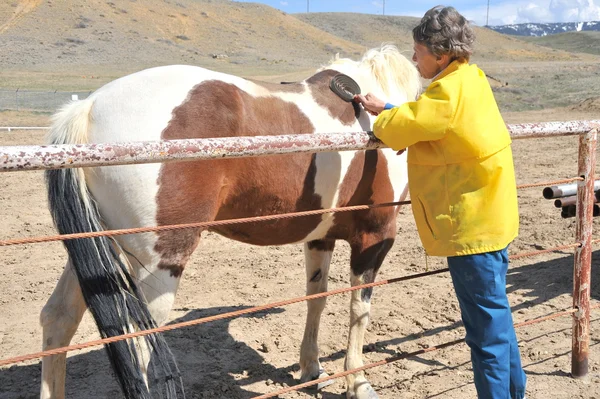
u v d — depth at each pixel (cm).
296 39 9269
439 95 237
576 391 350
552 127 312
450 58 249
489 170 245
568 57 9906
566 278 559
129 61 6112
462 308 264
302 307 510
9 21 6981
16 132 1617
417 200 261
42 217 785
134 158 201
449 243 251
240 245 694
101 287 250
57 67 5219
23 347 423
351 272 359
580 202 343
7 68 4859
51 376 280
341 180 328
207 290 545
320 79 343
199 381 377
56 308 283
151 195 262
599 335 427
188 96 276
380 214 351
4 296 517
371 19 12694
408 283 561
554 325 454
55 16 7406
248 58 7269
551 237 690
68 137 263
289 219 324
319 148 243
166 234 268
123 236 266
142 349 261
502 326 256
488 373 258
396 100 377
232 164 284
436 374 384
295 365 404
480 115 240
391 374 384
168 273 273
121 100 268
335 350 426
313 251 376
